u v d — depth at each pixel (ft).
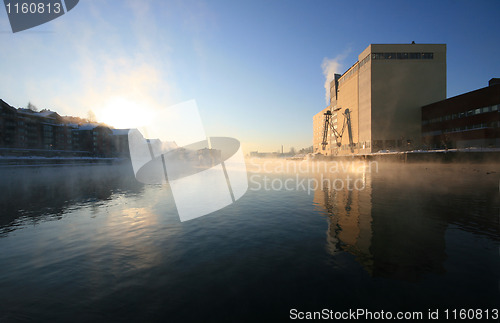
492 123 109.60
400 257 18.24
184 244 22.63
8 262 19.40
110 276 16.63
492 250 19.22
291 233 24.80
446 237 22.33
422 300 12.85
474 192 46.98
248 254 19.70
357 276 15.55
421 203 37.73
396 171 97.45
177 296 13.93
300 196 48.01
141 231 27.40
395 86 163.94
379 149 164.86
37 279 16.51
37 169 151.23
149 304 13.25
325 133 266.77
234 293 14.06
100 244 23.29
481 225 25.89
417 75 163.32
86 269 17.84
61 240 24.71
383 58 164.66
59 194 58.39
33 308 13.17
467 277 15.12
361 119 181.27
